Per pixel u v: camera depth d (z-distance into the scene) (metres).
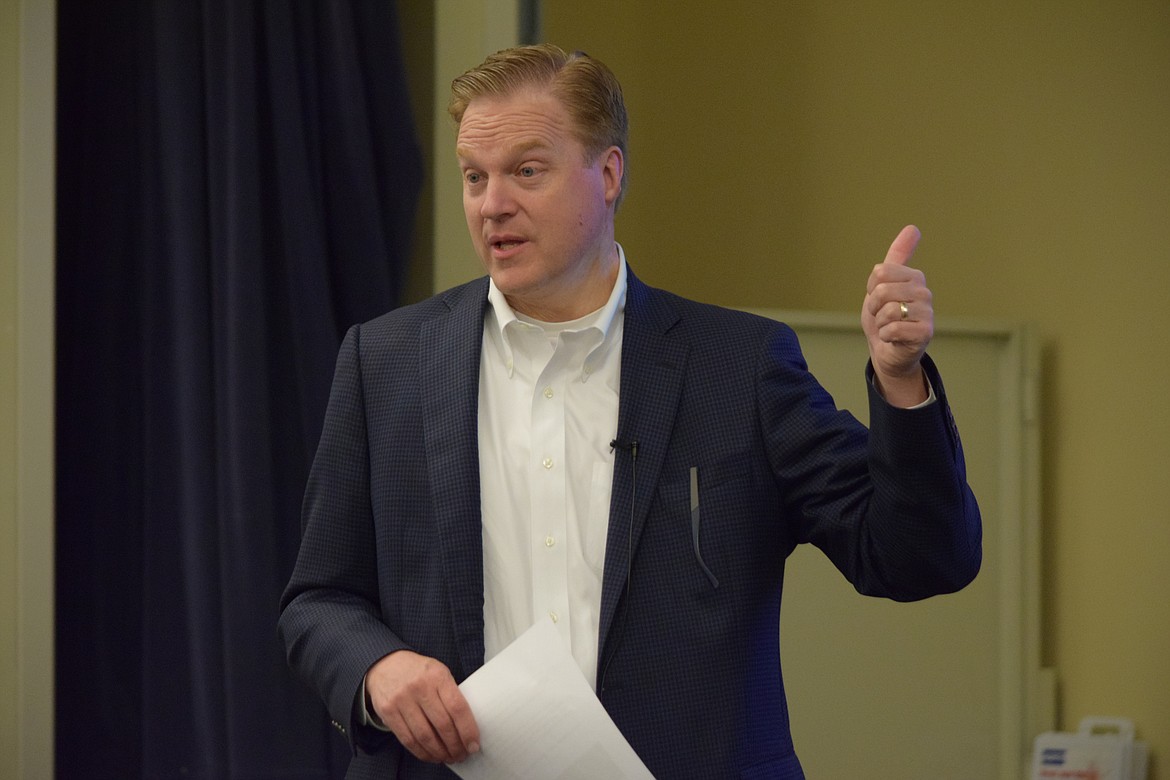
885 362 4.53
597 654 4.89
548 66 5.04
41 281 9.07
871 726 11.21
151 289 9.42
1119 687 11.62
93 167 9.61
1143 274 11.47
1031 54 12.13
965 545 4.74
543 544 5.02
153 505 9.38
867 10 12.95
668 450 5.06
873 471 4.71
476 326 5.29
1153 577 11.41
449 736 4.61
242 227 9.20
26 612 8.99
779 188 13.35
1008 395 11.72
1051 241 12.03
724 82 13.69
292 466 9.38
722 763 4.83
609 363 5.27
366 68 9.73
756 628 5.01
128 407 9.59
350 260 9.57
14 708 8.98
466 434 5.08
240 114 9.24
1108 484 11.73
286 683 9.15
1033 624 11.69
